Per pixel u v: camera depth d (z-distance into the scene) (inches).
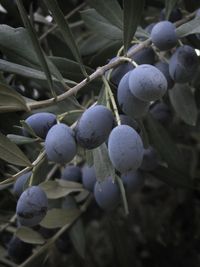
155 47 11.3
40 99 15.8
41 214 8.9
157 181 22.0
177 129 21.2
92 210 19.4
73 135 8.5
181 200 22.4
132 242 23.9
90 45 14.8
